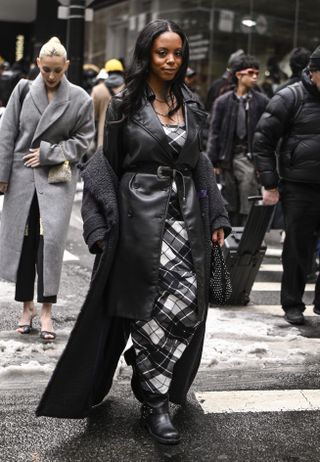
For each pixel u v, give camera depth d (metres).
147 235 4.57
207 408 5.33
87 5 11.34
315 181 7.13
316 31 16.28
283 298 7.57
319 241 9.55
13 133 6.57
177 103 4.77
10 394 5.46
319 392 5.71
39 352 6.32
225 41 19.70
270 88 17.36
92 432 4.88
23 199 6.56
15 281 6.62
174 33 4.61
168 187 4.65
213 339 6.79
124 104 4.63
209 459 4.57
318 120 7.06
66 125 6.55
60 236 6.54
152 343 4.66
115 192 4.68
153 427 4.75
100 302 4.59
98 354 4.75
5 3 36.28
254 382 5.88
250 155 9.73
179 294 4.59
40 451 4.60
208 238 4.77
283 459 4.62
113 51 25.70
